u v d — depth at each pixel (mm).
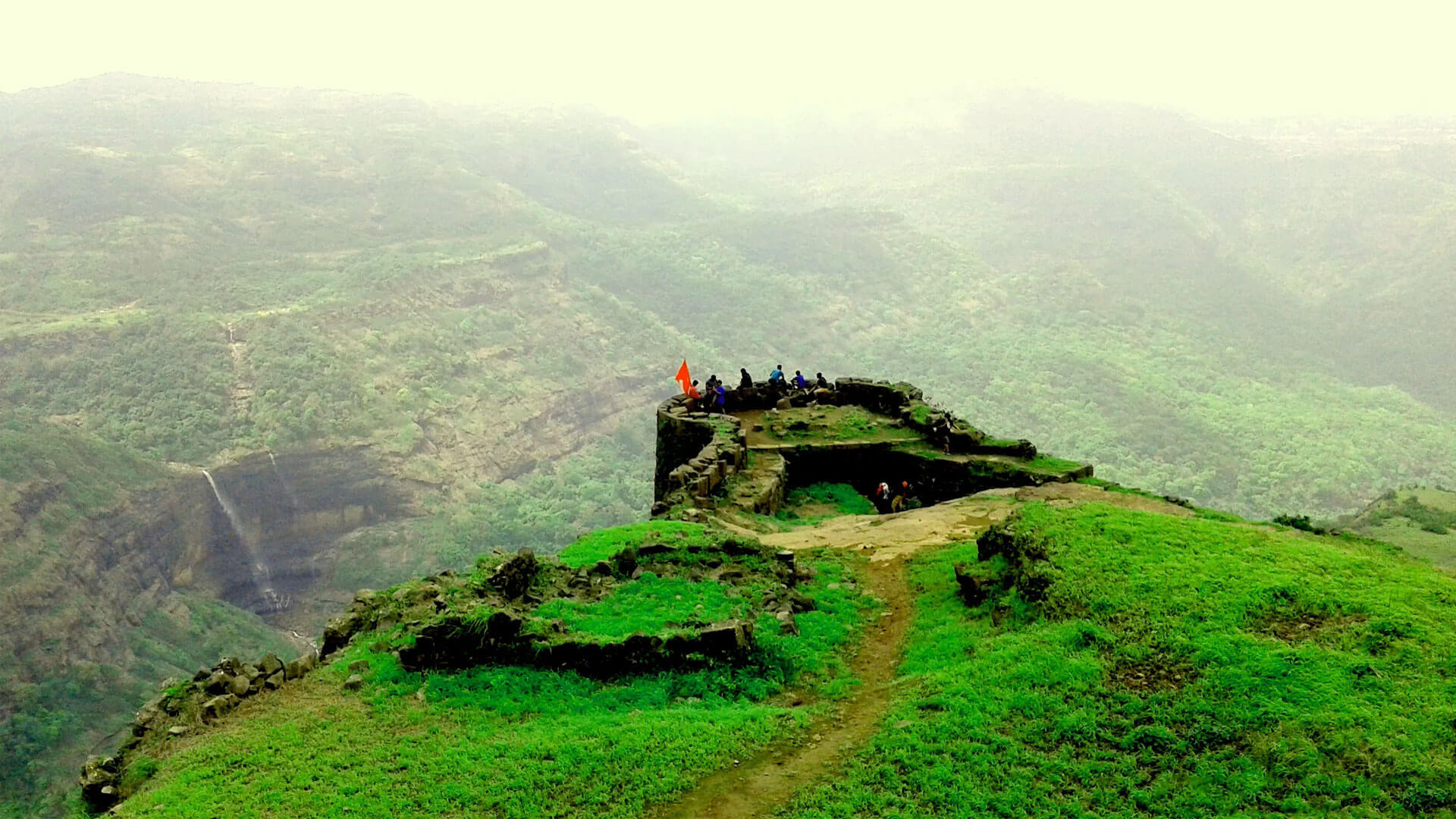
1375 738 11438
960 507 30828
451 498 155125
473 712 15133
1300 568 16594
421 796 12602
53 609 94938
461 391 177500
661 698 15852
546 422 190250
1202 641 14273
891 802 11930
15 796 75938
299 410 149875
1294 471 178000
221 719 15367
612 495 164500
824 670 17391
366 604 19922
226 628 115312
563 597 19562
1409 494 83562
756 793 12516
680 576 21359
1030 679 14406
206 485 131875
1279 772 11445
